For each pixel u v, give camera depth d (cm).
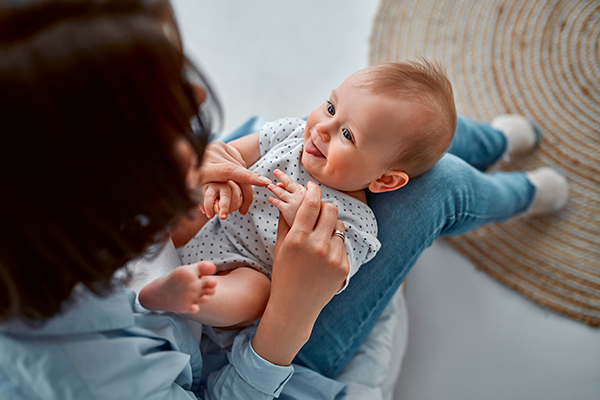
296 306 64
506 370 129
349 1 184
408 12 176
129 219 40
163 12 40
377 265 88
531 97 157
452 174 93
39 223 36
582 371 126
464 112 161
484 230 148
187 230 90
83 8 35
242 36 184
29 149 33
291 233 64
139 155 37
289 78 176
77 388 50
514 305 138
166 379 58
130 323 56
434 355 133
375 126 77
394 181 85
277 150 89
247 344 71
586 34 157
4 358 47
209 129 43
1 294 40
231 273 78
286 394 81
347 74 174
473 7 170
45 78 32
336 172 81
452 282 143
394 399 128
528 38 162
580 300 135
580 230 141
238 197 75
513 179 127
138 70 35
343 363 94
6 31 33
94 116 34
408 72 80
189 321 72
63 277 40
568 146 149
